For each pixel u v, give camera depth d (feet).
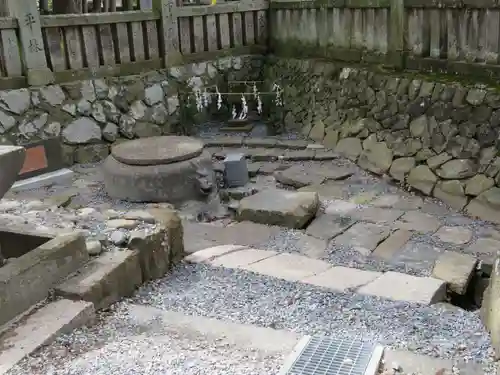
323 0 24.88
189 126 26.81
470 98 18.04
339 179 20.65
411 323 9.66
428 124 19.57
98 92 23.84
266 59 29.07
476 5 17.99
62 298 9.70
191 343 8.60
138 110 25.05
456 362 7.93
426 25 20.43
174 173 18.43
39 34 21.86
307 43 26.86
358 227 16.28
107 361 8.00
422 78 20.13
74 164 23.47
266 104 28.37
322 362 7.74
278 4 27.91
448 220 16.67
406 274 12.57
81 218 12.71
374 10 22.49
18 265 9.39
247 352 8.21
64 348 8.40
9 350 8.18
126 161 18.74
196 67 26.91
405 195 18.93
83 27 23.29
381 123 21.63
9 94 21.39
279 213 16.56
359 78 22.97
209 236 15.93
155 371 7.68
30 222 12.32
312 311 10.25
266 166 22.27
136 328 9.26
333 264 13.61
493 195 16.65
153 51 25.73
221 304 10.65
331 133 23.94
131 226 12.17
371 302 10.69
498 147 17.12
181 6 26.48
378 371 7.57
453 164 18.26
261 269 12.60
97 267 10.55
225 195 19.48
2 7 22.41
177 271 12.50
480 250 14.55
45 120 22.44
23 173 20.70
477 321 9.75
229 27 28.04
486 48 18.24
